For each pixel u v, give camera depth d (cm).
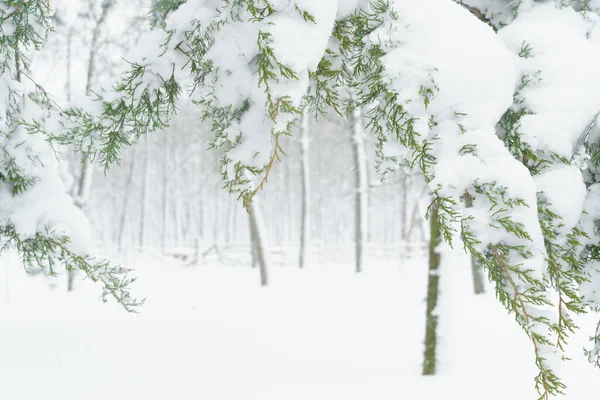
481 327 806
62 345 723
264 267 1414
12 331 823
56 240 421
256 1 262
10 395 502
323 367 638
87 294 1249
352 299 1184
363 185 1614
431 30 256
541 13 305
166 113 321
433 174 239
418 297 1177
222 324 923
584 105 259
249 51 269
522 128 254
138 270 1997
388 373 608
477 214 229
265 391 533
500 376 582
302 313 1034
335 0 261
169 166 3244
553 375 216
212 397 511
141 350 710
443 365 598
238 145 267
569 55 274
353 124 1590
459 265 616
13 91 411
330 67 291
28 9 336
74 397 502
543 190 243
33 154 423
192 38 293
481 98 249
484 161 232
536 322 219
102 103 322
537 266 220
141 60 303
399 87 249
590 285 278
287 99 250
